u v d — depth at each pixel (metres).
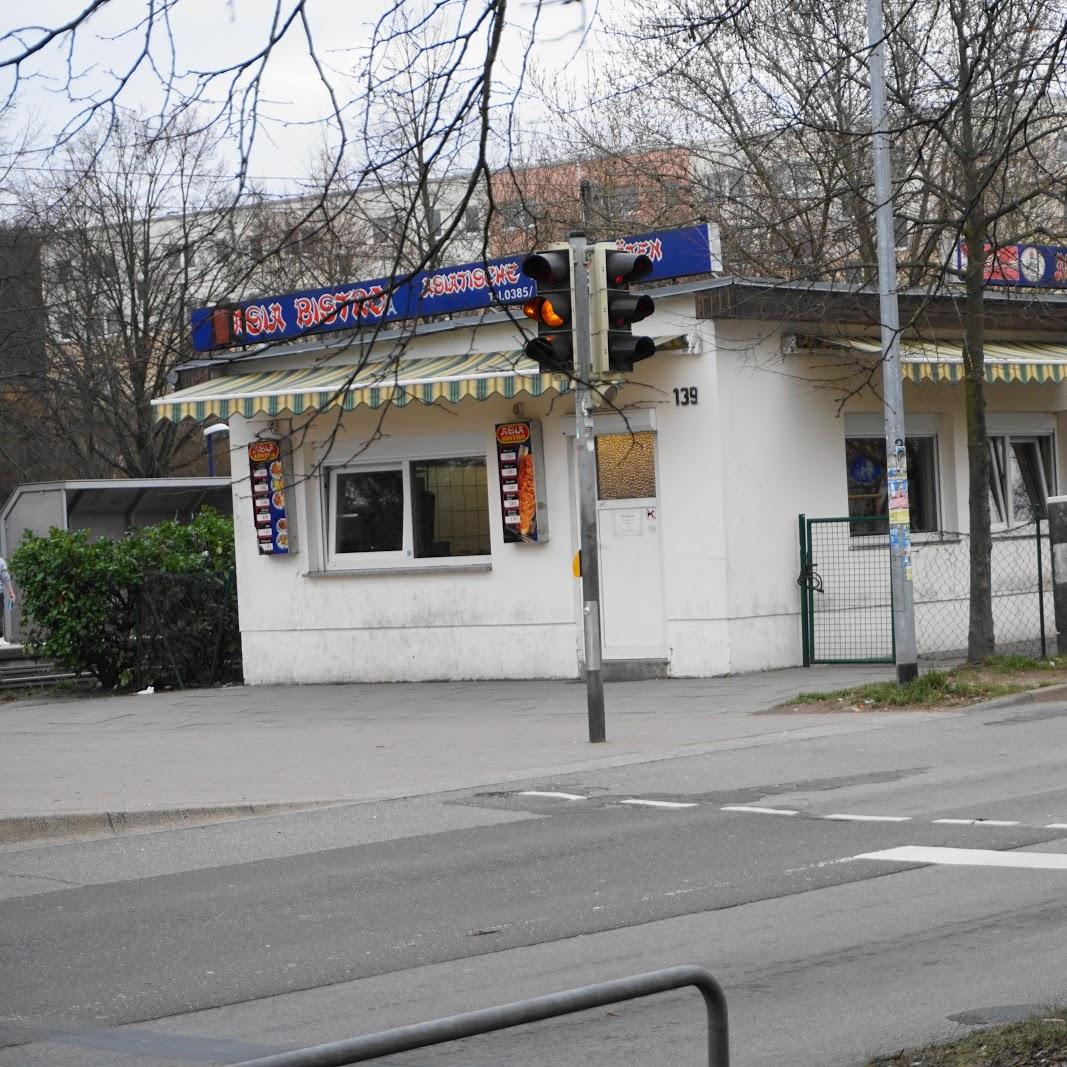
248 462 21.64
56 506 29.55
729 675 18.38
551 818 11.00
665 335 18.55
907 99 15.13
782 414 19.00
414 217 5.77
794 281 17.05
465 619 20.12
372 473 21.02
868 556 19.62
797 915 7.82
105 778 13.71
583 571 14.45
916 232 20.03
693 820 10.56
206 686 22.52
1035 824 9.75
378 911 8.39
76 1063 6.01
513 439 19.42
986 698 15.56
